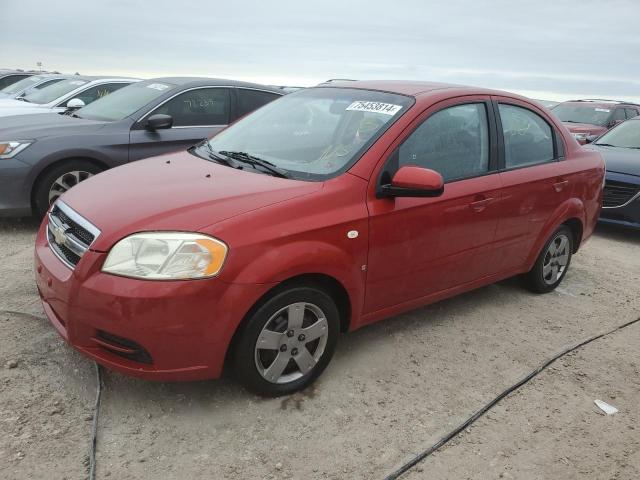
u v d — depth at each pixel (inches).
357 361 136.8
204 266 101.7
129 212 109.6
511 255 167.3
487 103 158.4
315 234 113.9
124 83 416.8
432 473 101.9
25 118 251.4
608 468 107.0
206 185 121.0
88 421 107.8
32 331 136.5
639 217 268.8
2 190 209.5
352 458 103.8
